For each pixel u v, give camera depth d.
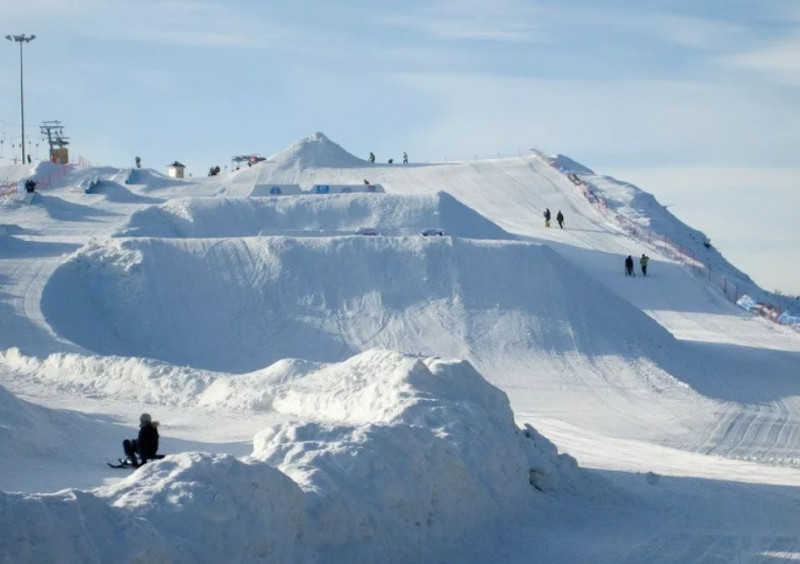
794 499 21.97
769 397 42.62
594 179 96.50
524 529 17.27
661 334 49.91
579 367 44.56
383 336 47.41
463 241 53.41
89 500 10.34
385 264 51.91
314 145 105.62
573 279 52.12
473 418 19.11
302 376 30.67
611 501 20.39
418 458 15.36
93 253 51.88
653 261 72.94
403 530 14.19
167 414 28.22
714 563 15.96
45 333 41.75
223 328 47.94
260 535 11.61
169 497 11.25
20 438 21.14
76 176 96.56
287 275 51.09
